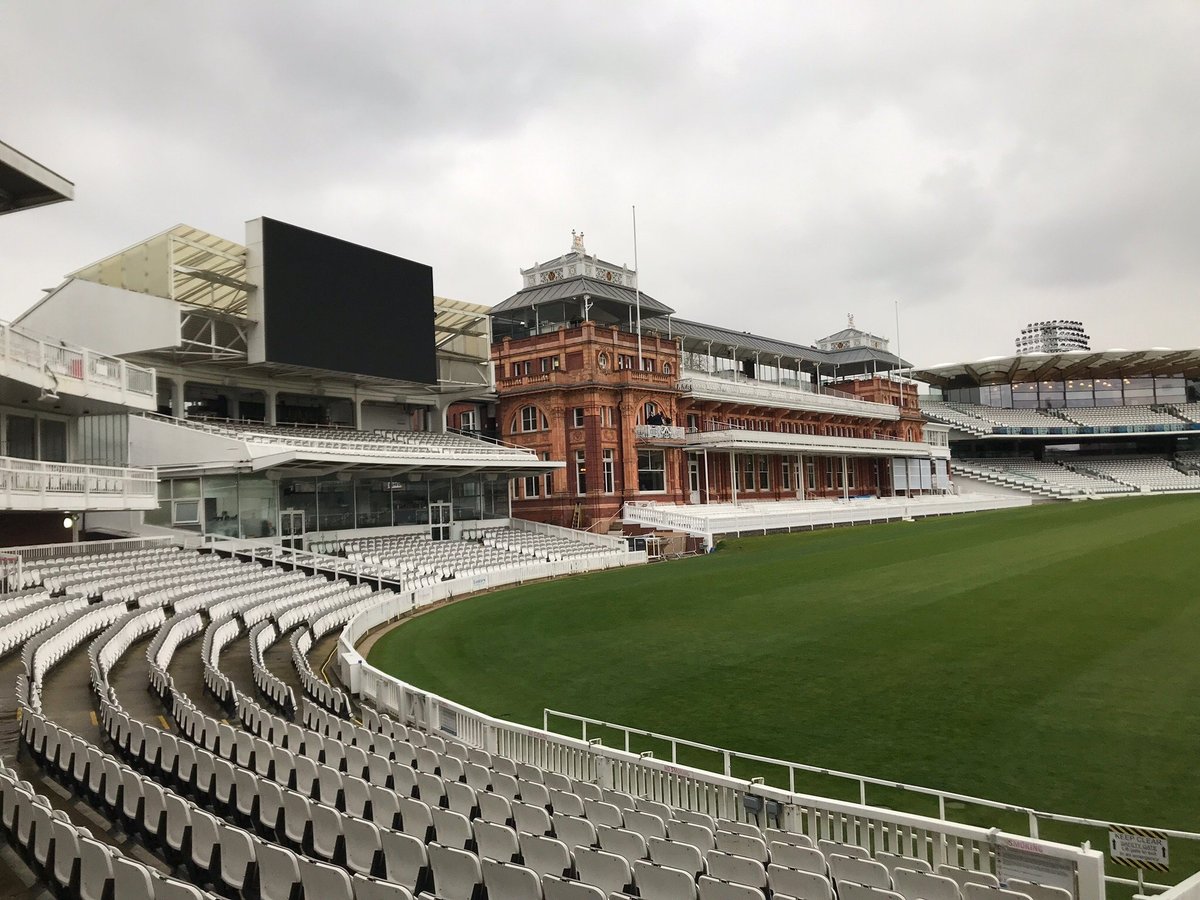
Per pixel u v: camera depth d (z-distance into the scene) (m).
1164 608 23.48
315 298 40.75
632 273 73.44
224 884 7.80
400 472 45.75
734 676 19.45
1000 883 8.37
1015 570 31.59
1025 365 104.81
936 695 17.03
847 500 74.00
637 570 42.03
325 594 29.75
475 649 24.23
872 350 95.81
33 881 7.91
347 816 8.45
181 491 37.62
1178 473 100.38
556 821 9.34
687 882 7.33
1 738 13.12
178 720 14.05
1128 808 11.63
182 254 37.00
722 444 61.66
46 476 24.81
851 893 7.36
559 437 57.12
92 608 21.84
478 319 53.19
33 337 24.20
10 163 17.77
